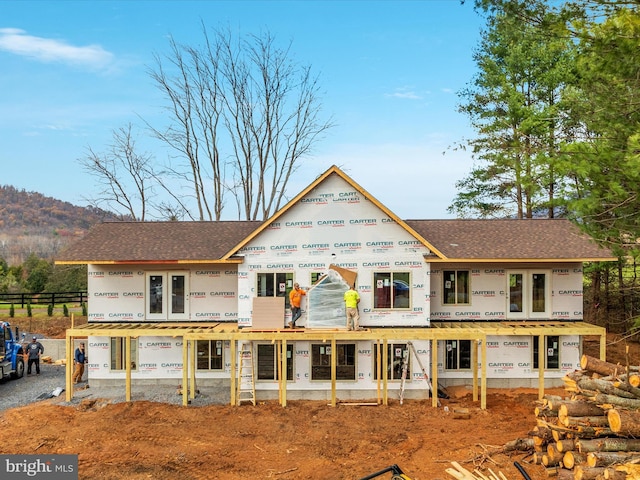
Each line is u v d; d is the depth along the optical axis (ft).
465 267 80.94
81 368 86.38
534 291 81.05
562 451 43.73
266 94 161.99
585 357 47.91
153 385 80.53
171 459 52.60
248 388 74.49
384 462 51.31
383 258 74.23
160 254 78.95
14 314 143.02
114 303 81.82
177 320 82.02
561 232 83.51
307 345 74.59
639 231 43.04
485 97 116.98
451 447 54.65
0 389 86.58
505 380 79.56
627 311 108.37
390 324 73.77
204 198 163.73
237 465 51.21
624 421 39.19
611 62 43.68
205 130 161.07
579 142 44.01
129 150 157.28
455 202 125.29
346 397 74.02
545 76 108.17
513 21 48.21
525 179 47.60
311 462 51.78
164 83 155.43
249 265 74.95
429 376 74.74
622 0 43.91
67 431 61.16
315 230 74.69
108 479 47.93
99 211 162.50
